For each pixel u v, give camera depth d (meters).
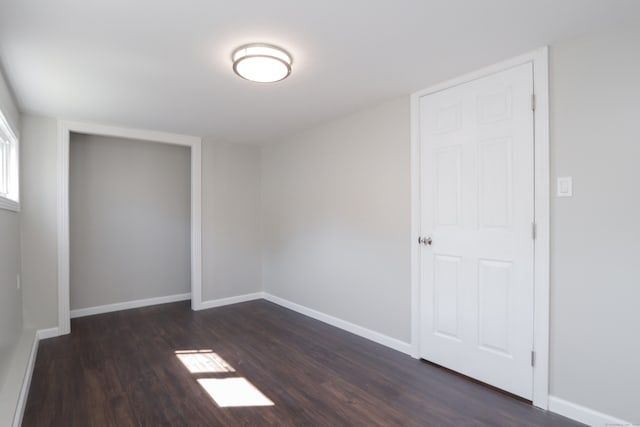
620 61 1.79
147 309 4.28
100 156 4.13
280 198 4.46
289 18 1.72
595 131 1.87
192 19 1.72
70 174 3.94
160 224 4.57
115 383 2.39
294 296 4.23
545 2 1.59
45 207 3.29
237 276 4.61
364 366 2.65
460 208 2.49
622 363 1.79
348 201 3.43
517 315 2.18
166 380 2.44
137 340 3.22
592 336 1.89
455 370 2.53
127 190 4.32
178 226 4.71
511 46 2.04
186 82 2.52
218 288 4.45
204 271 4.33
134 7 1.61
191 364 2.70
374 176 3.15
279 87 2.65
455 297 2.52
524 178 2.15
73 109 3.11
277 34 1.88
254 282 4.78
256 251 4.80
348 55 2.13
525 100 2.14
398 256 2.94
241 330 3.50
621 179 1.79
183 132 4.05
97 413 2.04
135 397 2.21
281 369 2.61
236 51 2.05
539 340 2.08
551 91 2.04
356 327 3.36
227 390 2.30
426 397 2.20
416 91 2.76
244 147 4.68
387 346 3.04
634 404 1.75
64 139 3.39
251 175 4.75
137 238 4.39
